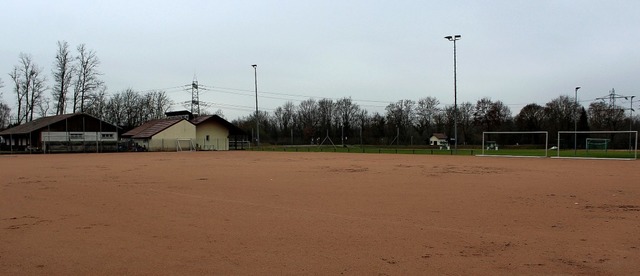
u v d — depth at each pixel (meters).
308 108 103.75
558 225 8.42
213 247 6.80
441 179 17.47
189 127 59.25
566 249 6.65
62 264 5.95
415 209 10.30
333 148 63.97
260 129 95.25
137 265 5.89
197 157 38.22
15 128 59.09
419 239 7.31
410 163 28.34
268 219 9.11
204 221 8.90
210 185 15.45
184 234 7.71
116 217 9.33
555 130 71.19
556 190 13.78
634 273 5.53
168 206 10.80
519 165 26.31
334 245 6.93
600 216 9.33
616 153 42.19
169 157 38.34
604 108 76.88
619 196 12.37
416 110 96.69
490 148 55.44
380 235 7.62
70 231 7.98
